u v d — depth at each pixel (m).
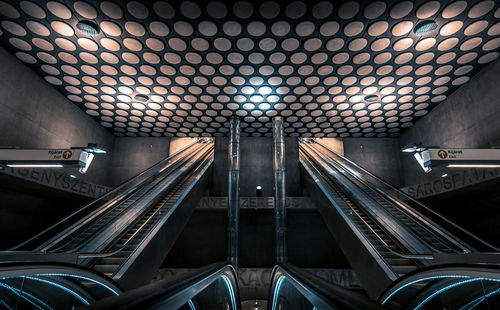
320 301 2.23
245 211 19.22
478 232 13.89
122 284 6.64
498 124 12.36
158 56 12.30
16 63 12.46
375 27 10.52
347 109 17.38
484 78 13.09
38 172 11.73
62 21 10.30
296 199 18.38
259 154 22.72
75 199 14.95
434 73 13.48
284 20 10.27
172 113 17.98
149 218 10.65
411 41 11.25
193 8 9.74
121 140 22.14
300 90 15.12
